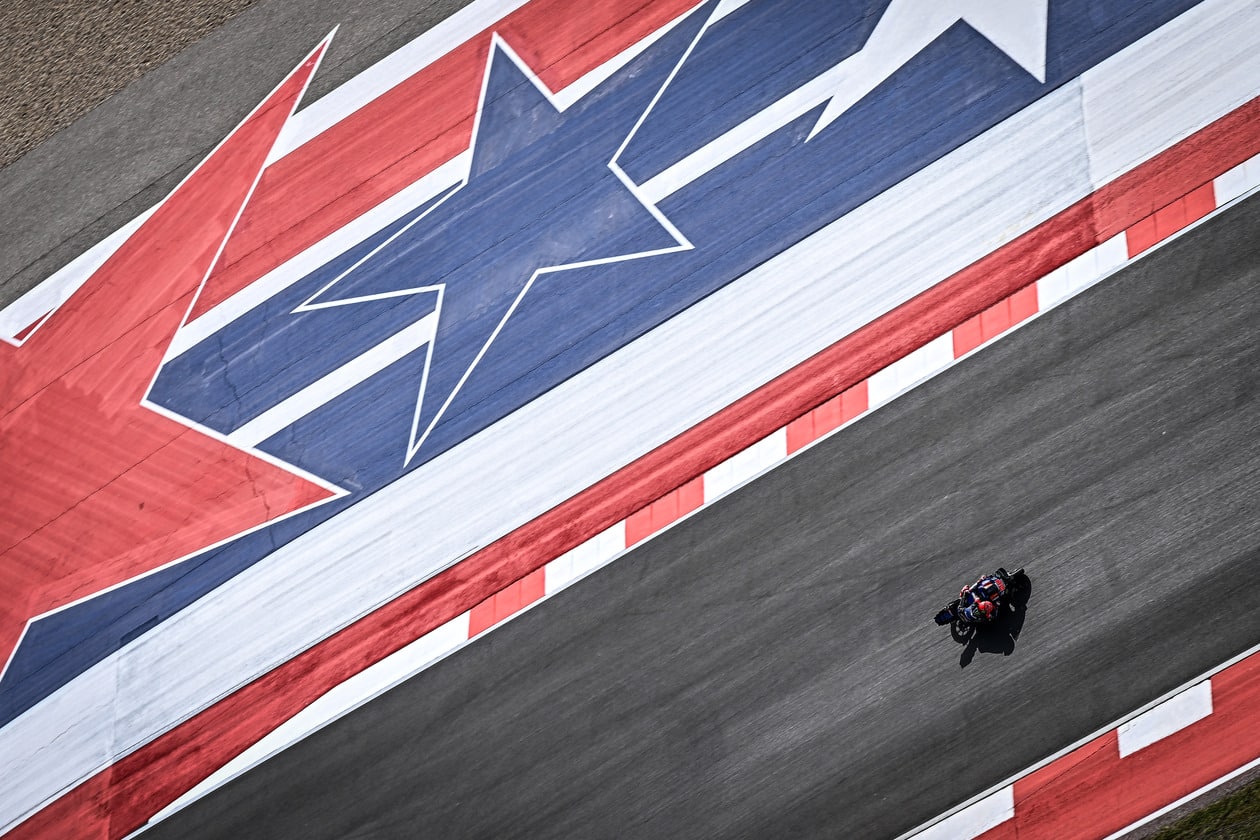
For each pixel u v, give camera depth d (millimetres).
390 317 60188
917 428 53094
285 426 59688
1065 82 55969
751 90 59375
